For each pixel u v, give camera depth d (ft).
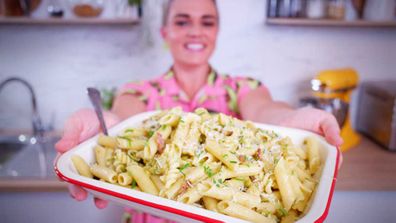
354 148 5.09
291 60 5.77
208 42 4.73
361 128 5.82
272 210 1.90
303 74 5.84
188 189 1.92
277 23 5.30
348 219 4.33
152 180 2.10
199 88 4.91
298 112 2.83
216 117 2.43
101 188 1.83
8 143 5.68
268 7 5.32
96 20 5.08
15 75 5.80
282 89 5.93
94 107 2.70
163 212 1.71
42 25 5.54
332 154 2.26
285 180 1.98
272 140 2.33
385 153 4.93
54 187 4.28
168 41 4.95
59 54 5.71
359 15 5.47
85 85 5.88
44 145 5.65
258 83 4.94
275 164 2.11
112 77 5.84
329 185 1.83
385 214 4.34
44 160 5.34
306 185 2.03
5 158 5.62
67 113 6.04
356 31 5.64
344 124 4.94
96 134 2.69
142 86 4.91
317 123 2.60
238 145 2.18
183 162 2.08
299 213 1.91
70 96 5.94
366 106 5.60
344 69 5.09
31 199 4.50
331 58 5.77
